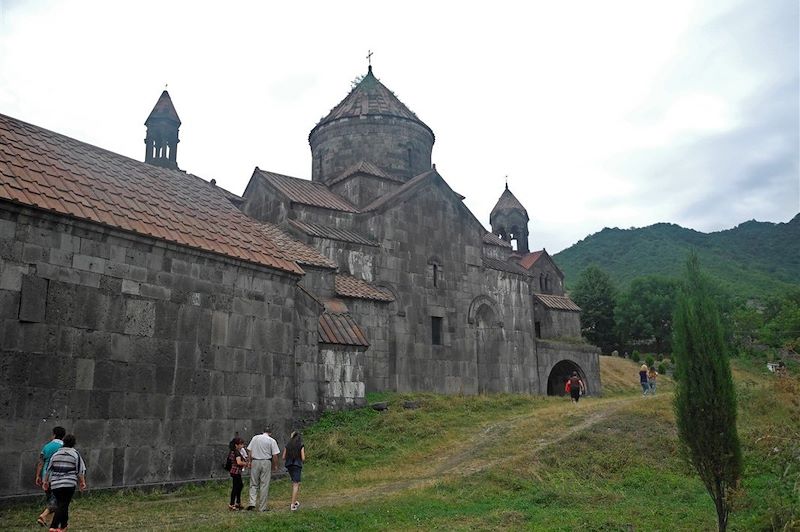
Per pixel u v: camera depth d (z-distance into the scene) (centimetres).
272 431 1673
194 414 1494
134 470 1359
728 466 1038
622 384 4644
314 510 1159
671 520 1161
